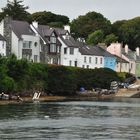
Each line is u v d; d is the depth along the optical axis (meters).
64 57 164.38
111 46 196.00
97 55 177.88
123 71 192.25
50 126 65.44
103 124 68.88
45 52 156.88
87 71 152.62
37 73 130.50
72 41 170.38
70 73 142.62
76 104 108.38
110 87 158.88
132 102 123.06
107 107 101.25
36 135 57.34
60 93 138.75
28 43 149.50
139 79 186.12
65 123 69.06
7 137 55.59
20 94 122.94
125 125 68.12
